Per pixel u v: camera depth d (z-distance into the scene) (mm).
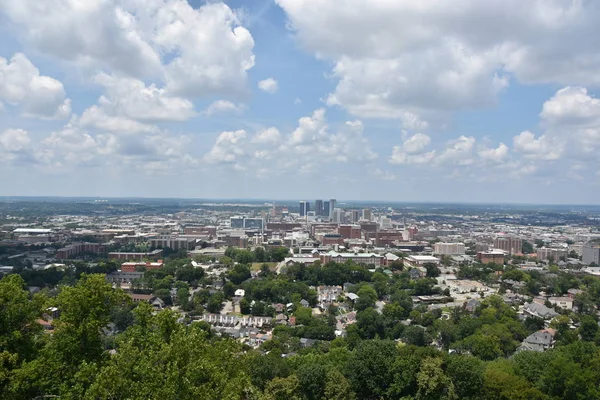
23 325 116125
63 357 108375
